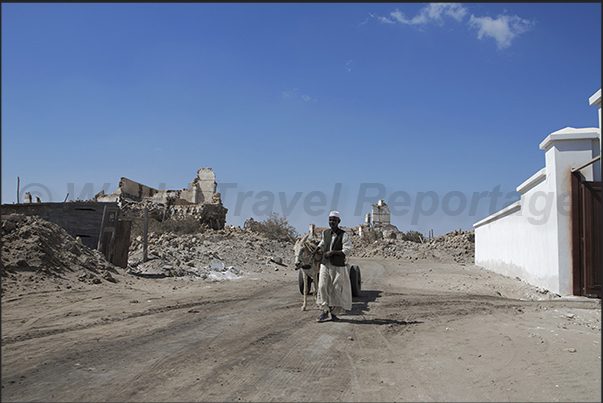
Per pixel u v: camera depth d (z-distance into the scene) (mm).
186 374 5711
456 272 22656
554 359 6586
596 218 14125
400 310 11094
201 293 13227
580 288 14172
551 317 10289
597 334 8367
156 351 6707
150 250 19141
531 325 9297
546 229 15492
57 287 11484
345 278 9578
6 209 16141
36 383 5234
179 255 19844
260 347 7152
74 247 13984
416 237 46438
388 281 18234
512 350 7145
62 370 5707
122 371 5754
